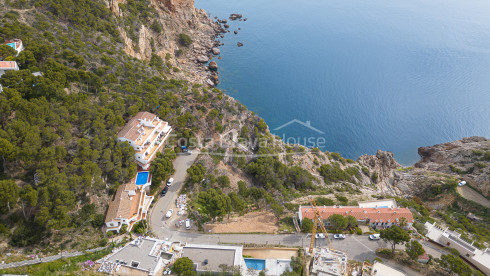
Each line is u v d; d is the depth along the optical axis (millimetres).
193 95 175250
